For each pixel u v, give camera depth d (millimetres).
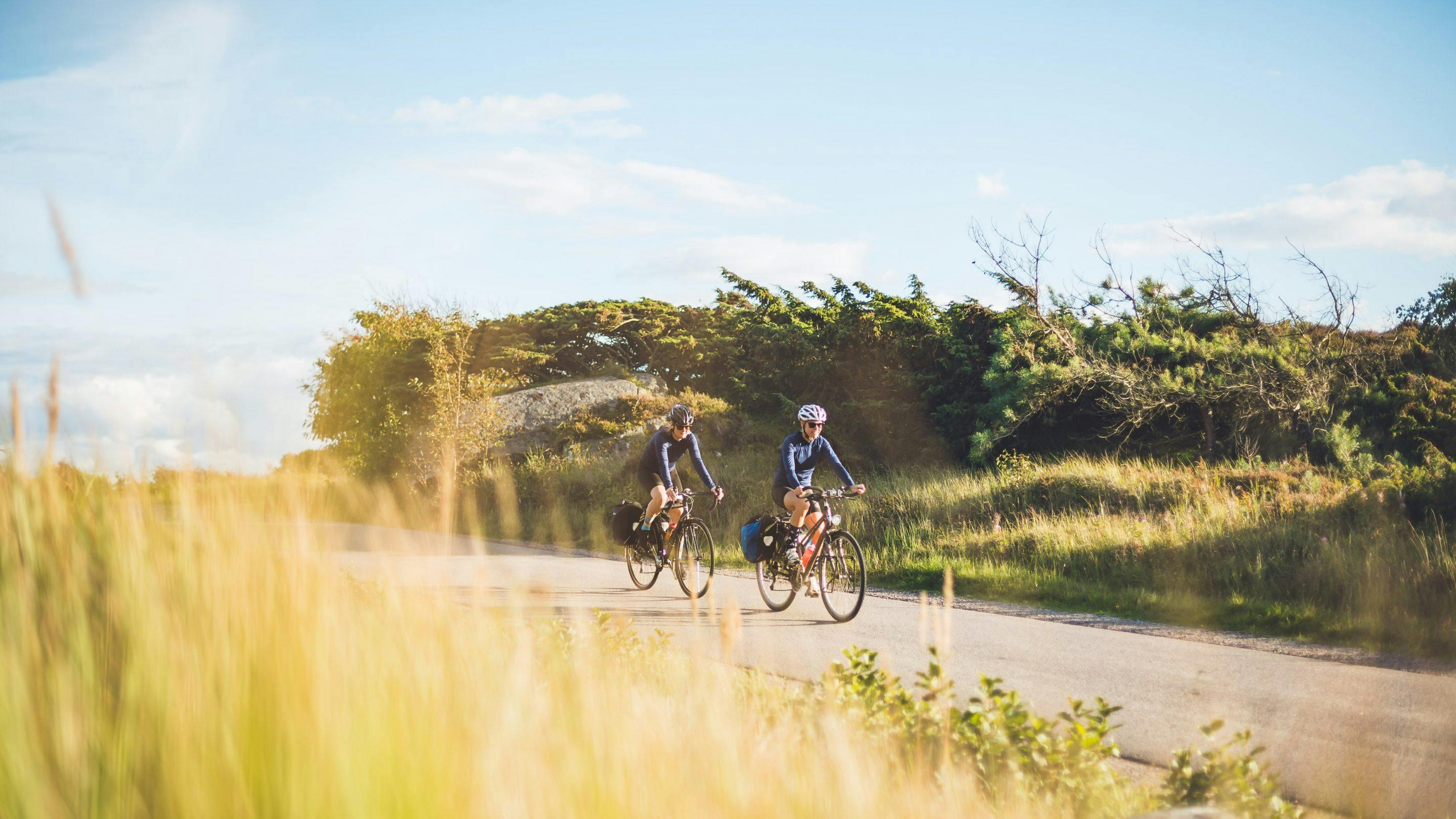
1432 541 9422
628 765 2049
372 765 1842
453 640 2430
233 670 2006
